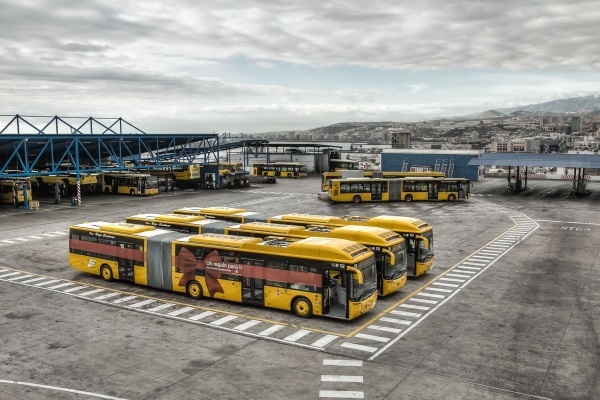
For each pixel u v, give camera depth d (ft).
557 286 102.68
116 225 110.73
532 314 86.33
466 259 126.00
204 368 65.67
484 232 162.09
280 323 82.58
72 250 113.09
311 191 291.79
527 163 266.98
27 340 75.20
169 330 79.61
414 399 57.57
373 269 86.07
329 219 117.08
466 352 70.79
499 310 88.48
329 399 57.57
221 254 92.43
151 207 220.43
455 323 82.28
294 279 85.35
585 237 152.66
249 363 67.31
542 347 72.43
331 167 428.97
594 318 84.23
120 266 105.50
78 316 86.12
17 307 90.79
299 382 61.77
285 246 86.84
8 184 224.12
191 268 95.86
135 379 62.49
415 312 87.81
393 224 110.42
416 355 69.87
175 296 97.76
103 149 297.53
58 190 232.32
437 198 242.37
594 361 67.77
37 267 119.24
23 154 263.08
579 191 259.60
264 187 317.01
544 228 168.45
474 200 245.24
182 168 307.37
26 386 60.59
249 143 415.03
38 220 185.06
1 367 65.92
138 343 74.13
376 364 67.00
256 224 111.04
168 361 67.87
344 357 69.31
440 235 157.07
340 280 82.69
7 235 157.07
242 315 86.58
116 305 92.27
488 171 396.37
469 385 61.00
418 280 107.86
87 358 68.74
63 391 59.36
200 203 234.99
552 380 62.39
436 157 350.43
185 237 100.01
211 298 96.17
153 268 100.78
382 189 241.55
